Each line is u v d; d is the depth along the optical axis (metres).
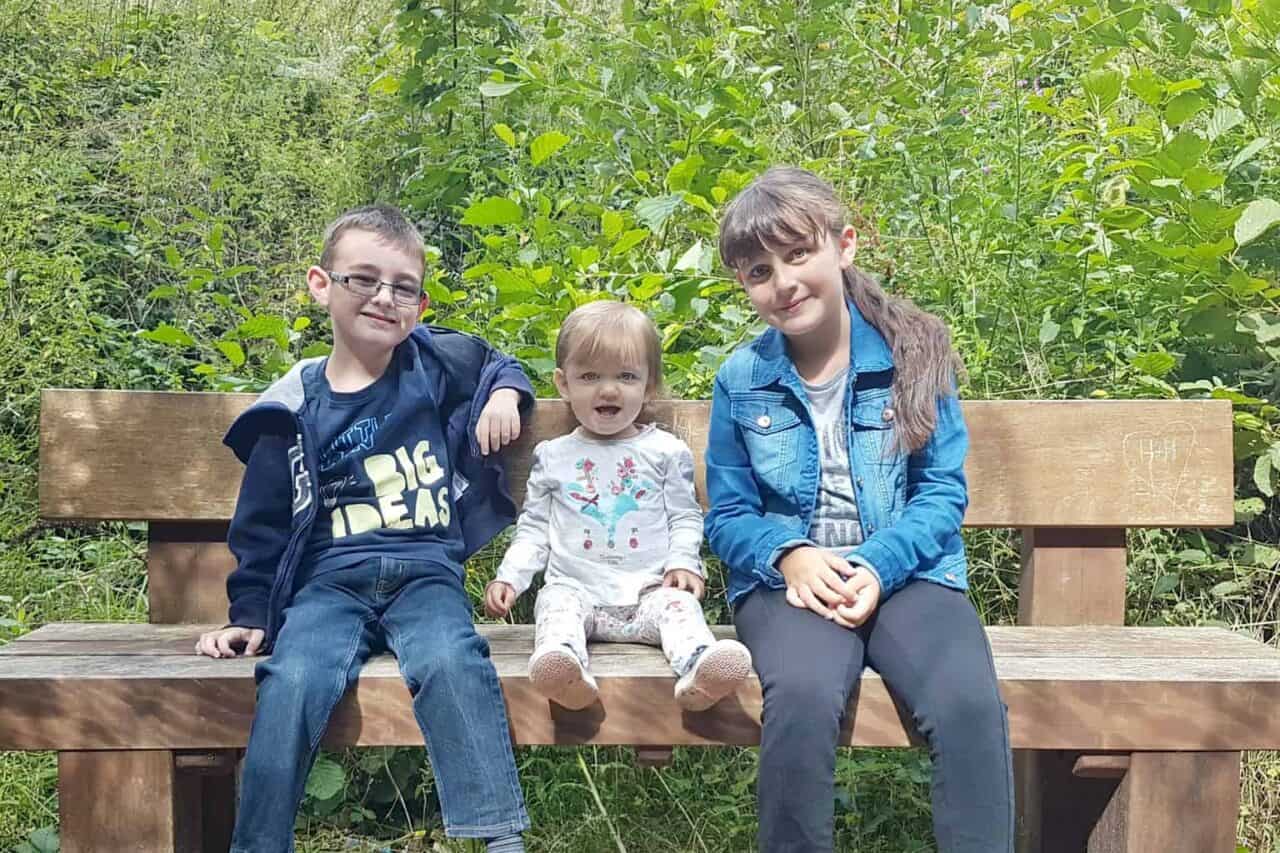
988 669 2.20
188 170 4.74
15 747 2.23
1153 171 3.30
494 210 3.18
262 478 2.48
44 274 4.17
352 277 2.46
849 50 4.58
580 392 2.58
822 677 2.16
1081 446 2.82
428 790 3.08
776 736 2.14
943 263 3.61
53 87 5.07
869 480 2.46
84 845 2.26
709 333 3.40
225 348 3.29
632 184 4.09
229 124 4.98
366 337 2.48
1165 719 2.25
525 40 4.72
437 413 2.58
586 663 2.30
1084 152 3.65
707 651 2.16
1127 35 3.77
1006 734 2.15
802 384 2.51
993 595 3.35
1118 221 3.39
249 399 2.80
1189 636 2.63
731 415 2.56
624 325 2.56
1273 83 3.58
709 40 4.27
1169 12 3.58
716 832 2.91
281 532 2.49
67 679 2.22
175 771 2.28
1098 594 2.87
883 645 2.27
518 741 2.26
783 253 2.39
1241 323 3.30
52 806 2.97
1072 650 2.49
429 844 2.94
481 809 2.16
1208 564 3.30
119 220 4.68
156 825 2.25
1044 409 2.82
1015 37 4.25
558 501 2.59
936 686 2.16
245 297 4.43
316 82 5.40
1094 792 2.58
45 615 3.49
